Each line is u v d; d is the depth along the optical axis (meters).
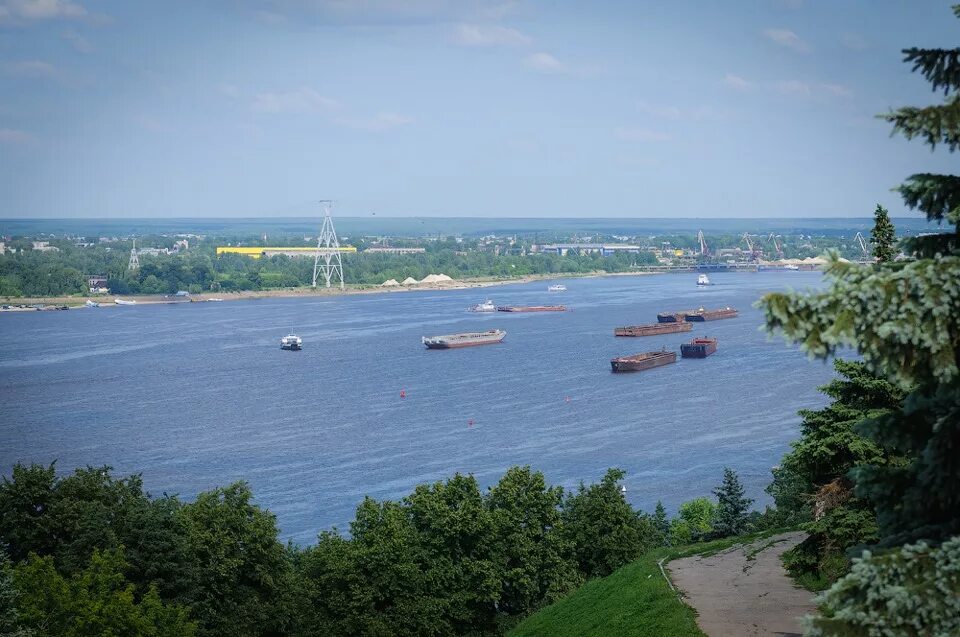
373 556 89.06
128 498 87.44
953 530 32.50
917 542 30.98
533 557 97.56
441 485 100.69
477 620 96.56
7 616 60.09
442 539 94.12
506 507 99.62
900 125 31.17
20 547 84.12
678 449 192.25
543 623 82.12
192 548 85.50
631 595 77.31
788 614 66.44
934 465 32.19
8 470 187.38
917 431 33.62
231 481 176.38
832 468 70.19
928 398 33.28
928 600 29.05
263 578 88.62
